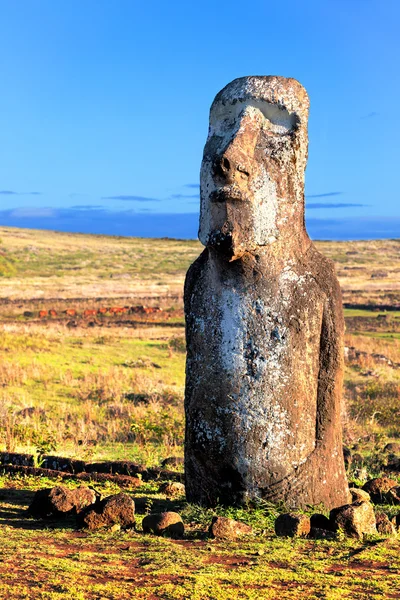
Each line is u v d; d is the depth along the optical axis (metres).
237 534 5.84
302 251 7.00
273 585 4.58
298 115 6.91
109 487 8.20
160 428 12.14
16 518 6.44
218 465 6.81
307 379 6.82
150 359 22.73
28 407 15.01
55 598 4.24
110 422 13.54
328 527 5.89
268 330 6.76
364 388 18.78
